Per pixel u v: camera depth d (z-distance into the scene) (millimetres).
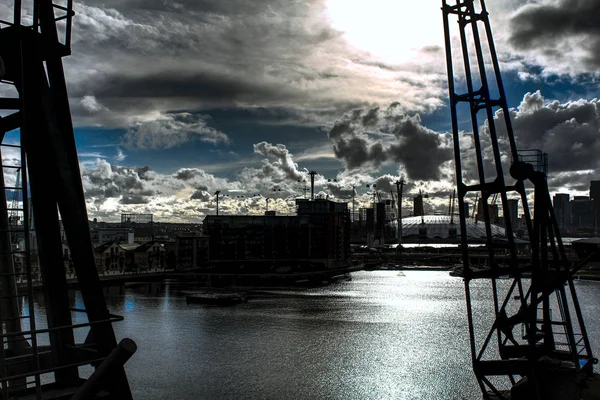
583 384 25938
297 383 57594
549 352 29062
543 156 28641
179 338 82812
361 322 98625
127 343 12039
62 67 15234
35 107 14711
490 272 30234
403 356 69875
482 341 79188
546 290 27891
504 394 29719
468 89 30703
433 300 133625
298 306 123688
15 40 14508
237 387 55906
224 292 155250
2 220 15234
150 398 52312
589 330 83938
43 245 15062
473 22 30469
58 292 15156
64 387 14906
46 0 15086
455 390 54875
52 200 15172
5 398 13469
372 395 53500
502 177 29516
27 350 15461
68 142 14930
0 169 15477
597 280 183875
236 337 83562
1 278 15180
